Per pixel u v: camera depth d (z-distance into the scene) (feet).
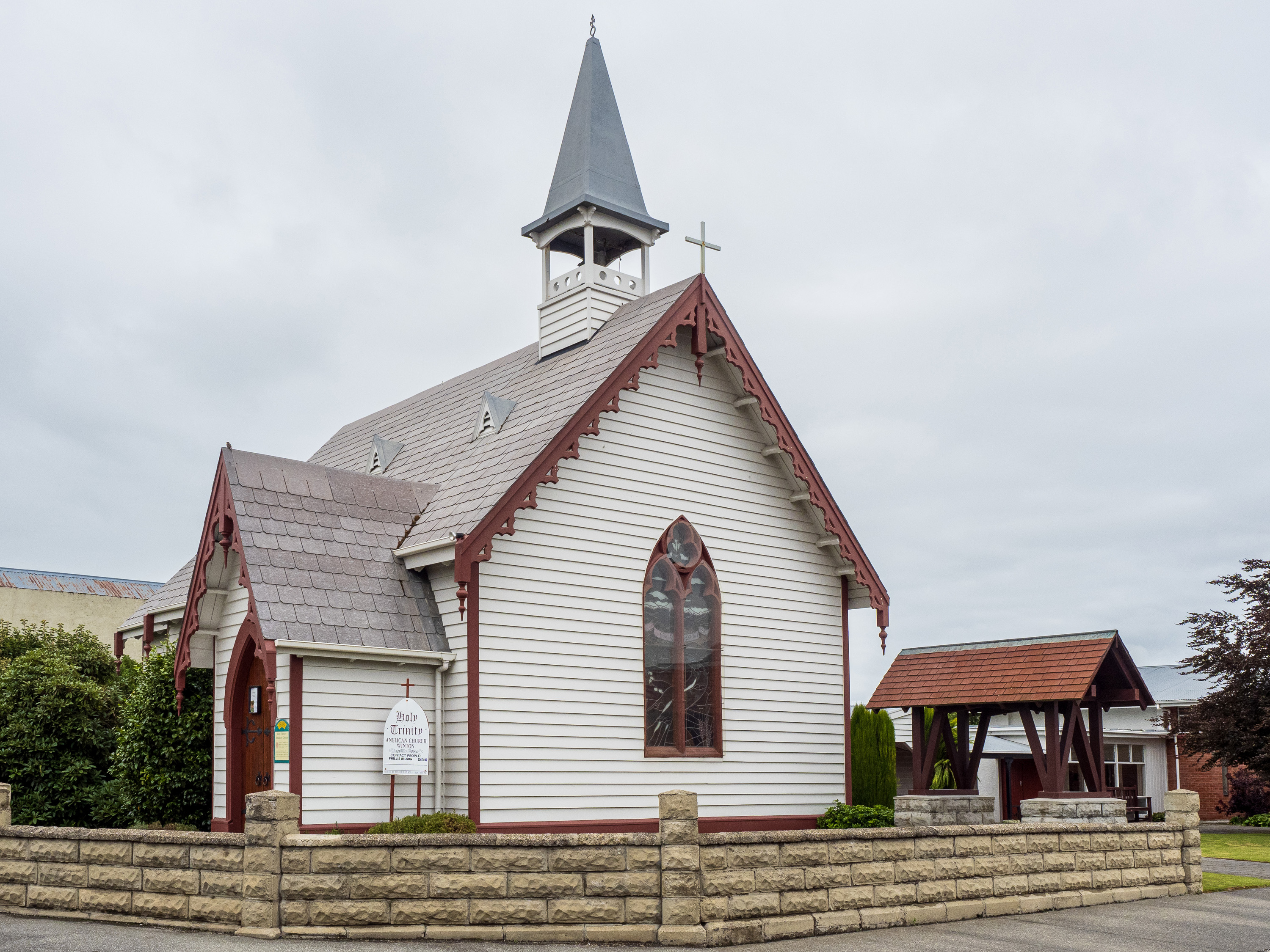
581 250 98.37
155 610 88.69
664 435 78.13
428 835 46.55
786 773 81.41
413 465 90.68
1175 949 49.75
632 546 75.00
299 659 62.34
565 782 68.95
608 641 72.69
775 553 83.76
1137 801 143.43
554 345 89.76
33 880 52.54
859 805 89.81
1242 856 93.15
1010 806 128.16
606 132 93.76
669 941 45.06
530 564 69.56
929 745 89.76
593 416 71.72
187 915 48.03
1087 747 84.23
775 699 81.76
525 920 45.68
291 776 60.80
